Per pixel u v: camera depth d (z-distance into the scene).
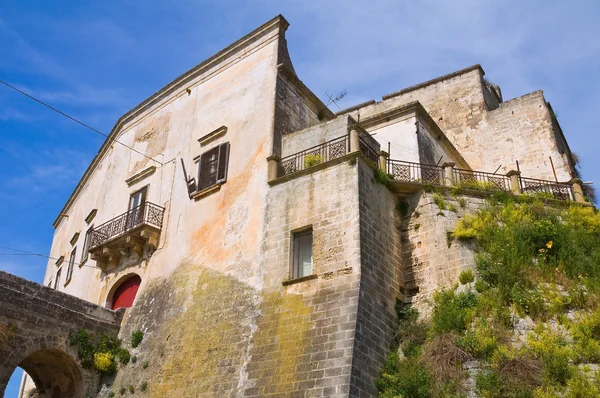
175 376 19.95
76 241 33.66
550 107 31.89
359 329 16.88
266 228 20.98
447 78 34.09
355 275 17.88
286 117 24.30
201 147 26.09
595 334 16.69
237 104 25.61
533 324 17.50
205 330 20.33
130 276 26.02
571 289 18.16
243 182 23.02
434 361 16.94
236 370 18.39
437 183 22.45
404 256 20.78
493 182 23.09
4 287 19.86
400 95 34.91
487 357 16.61
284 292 19.05
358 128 20.84
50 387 22.39
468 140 32.06
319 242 19.28
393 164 22.36
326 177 20.38
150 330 22.30
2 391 18.55
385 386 16.78
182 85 29.48
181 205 25.30
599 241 20.12
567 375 15.69
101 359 21.67
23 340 19.78
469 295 18.50
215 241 22.62
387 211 20.78
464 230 20.09
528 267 19.09
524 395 15.24
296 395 16.52
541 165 29.78
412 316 19.14
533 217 21.16
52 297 21.36
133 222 26.84
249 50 26.72
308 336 17.48
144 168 28.84
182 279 22.86
